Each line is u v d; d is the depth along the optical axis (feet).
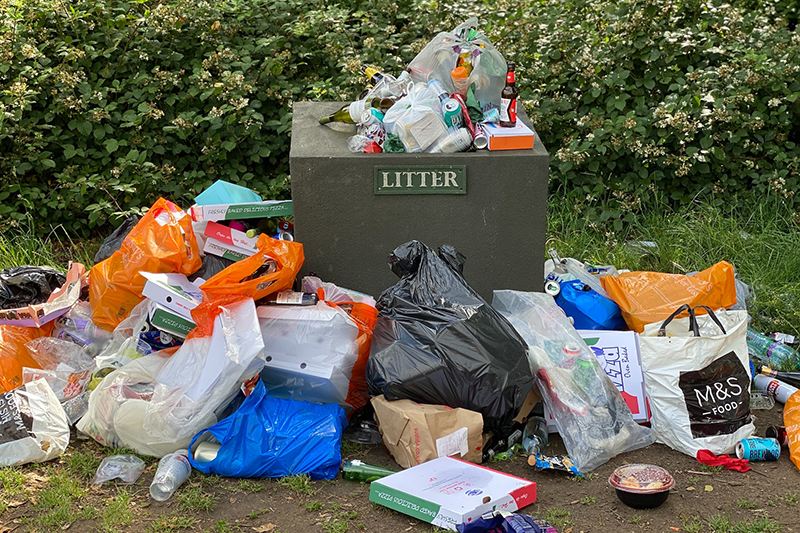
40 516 10.66
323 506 10.93
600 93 19.94
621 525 10.57
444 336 12.09
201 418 11.82
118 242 15.74
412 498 10.48
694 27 20.44
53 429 12.12
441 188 14.20
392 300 12.95
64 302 14.33
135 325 13.93
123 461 11.78
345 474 11.55
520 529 9.57
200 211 14.42
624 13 20.52
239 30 21.15
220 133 19.74
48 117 18.92
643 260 18.84
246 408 11.70
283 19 21.36
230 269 12.64
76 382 13.48
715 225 19.42
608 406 12.35
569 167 19.51
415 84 15.07
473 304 12.57
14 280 14.69
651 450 12.55
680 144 19.93
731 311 13.38
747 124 19.70
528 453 12.32
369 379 12.26
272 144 20.38
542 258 14.73
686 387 12.37
